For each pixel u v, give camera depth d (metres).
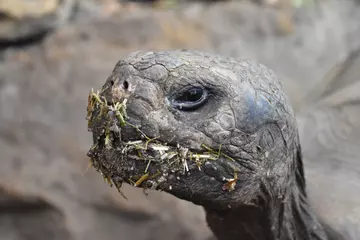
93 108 0.46
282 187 0.52
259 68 0.50
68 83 1.12
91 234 0.97
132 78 0.45
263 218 0.54
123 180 0.47
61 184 1.00
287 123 0.50
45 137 1.04
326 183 0.65
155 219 0.97
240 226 0.56
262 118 0.48
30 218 0.98
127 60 0.46
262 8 1.43
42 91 1.11
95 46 1.20
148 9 1.37
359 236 0.59
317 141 0.76
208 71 0.46
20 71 1.15
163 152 0.45
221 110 0.46
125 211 0.97
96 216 0.98
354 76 1.01
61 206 0.98
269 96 0.49
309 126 0.79
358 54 1.24
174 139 0.45
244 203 0.51
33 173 1.00
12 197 0.97
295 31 1.41
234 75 0.47
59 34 1.24
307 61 1.36
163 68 0.45
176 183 0.46
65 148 1.03
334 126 0.79
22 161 1.01
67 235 0.96
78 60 1.16
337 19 1.53
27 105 1.09
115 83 0.45
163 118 0.45
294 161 0.54
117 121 0.45
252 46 1.33
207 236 0.84
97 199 0.98
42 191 0.98
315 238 0.58
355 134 0.76
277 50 1.35
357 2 1.63
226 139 0.46
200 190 0.47
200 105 0.46
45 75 1.13
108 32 1.24
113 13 1.32
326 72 1.35
